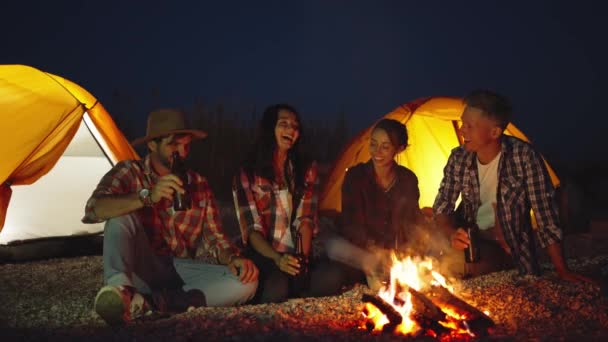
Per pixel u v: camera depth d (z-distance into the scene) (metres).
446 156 6.68
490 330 3.43
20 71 5.93
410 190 4.88
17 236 6.21
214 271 4.12
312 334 3.36
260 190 4.50
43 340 3.32
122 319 3.58
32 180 5.59
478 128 4.56
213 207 4.34
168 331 3.43
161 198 3.90
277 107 4.56
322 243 4.84
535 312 3.78
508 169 4.67
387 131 4.72
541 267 5.22
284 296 4.30
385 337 3.32
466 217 4.70
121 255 3.74
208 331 3.42
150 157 4.10
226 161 11.67
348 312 3.89
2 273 5.48
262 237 4.41
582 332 3.38
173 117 4.02
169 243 4.19
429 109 6.86
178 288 4.16
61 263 5.93
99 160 6.84
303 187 4.58
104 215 3.77
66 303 4.36
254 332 3.40
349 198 4.88
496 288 4.34
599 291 4.17
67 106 5.71
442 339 3.29
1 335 3.44
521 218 4.69
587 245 6.62
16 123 5.47
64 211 6.55
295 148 4.63
